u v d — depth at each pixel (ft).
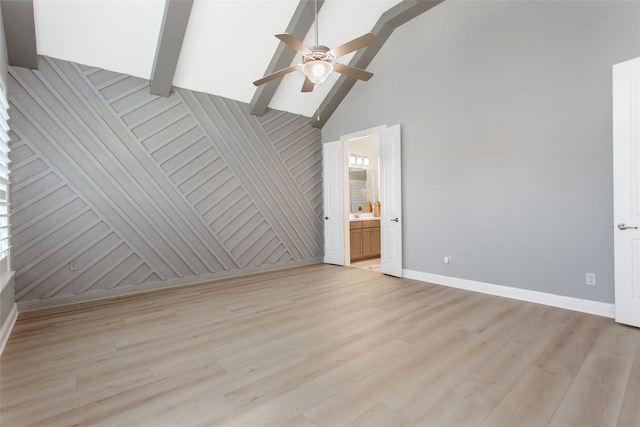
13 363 7.15
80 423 5.14
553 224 10.57
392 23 14.82
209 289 13.52
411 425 4.98
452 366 6.77
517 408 5.34
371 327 9.02
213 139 15.15
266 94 15.80
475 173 12.53
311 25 13.84
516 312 10.05
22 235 10.83
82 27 10.89
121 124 12.72
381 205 16.08
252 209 16.55
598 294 9.72
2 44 9.42
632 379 6.13
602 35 9.49
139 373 6.68
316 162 19.53
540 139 10.78
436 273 14.02
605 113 9.47
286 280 15.01
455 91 13.09
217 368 6.86
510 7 11.44
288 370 6.73
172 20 11.28
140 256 13.16
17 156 10.75
